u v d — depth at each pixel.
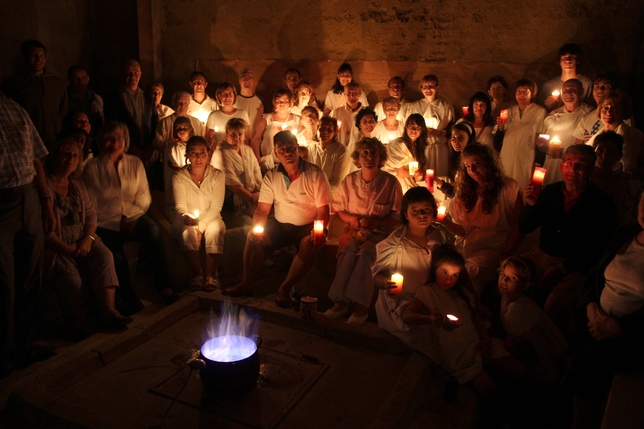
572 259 3.54
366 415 2.67
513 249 3.86
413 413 2.75
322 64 7.17
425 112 6.14
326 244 4.33
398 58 6.85
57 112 5.66
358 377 3.02
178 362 3.12
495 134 5.50
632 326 2.55
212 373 2.69
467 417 2.75
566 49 5.49
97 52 7.77
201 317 3.73
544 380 3.18
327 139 5.06
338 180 5.09
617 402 2.38
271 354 3.25
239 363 2.69
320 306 4.25
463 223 4.05
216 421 2.59
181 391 2.79
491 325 3.49
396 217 4.03
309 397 2.81
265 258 5.04
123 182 4.37
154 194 5.25
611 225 3.44
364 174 4.05
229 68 7.63
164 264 4.36
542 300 3.68
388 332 3.37
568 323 3.45
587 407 2.89
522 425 3.01
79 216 3.90
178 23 7.72
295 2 7.12
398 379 2.86
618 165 4.23
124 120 6.08
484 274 3.82
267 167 5.66
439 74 6.72
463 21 6.50
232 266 4.78
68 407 2.57
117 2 7.53
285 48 7.31
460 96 6.70
